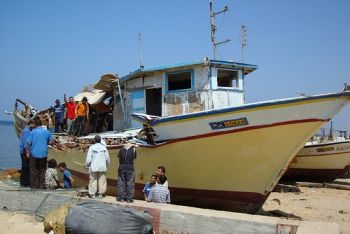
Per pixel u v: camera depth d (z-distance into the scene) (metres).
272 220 7.53
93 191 9.94
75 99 17.38
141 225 7.50
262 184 9.58
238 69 12.16
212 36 12.77
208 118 9.39
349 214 11.77
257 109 8.89
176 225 8.21
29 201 10.47
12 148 44.31
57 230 7.89
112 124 16.12
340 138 24.39
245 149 9.34
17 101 21.47
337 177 18.92
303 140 8.96
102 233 7.37
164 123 9.97
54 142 14.96
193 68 11.73
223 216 7.80
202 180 10.12
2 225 9.28
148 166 10.76
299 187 17.97
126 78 13.20
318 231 6.92
